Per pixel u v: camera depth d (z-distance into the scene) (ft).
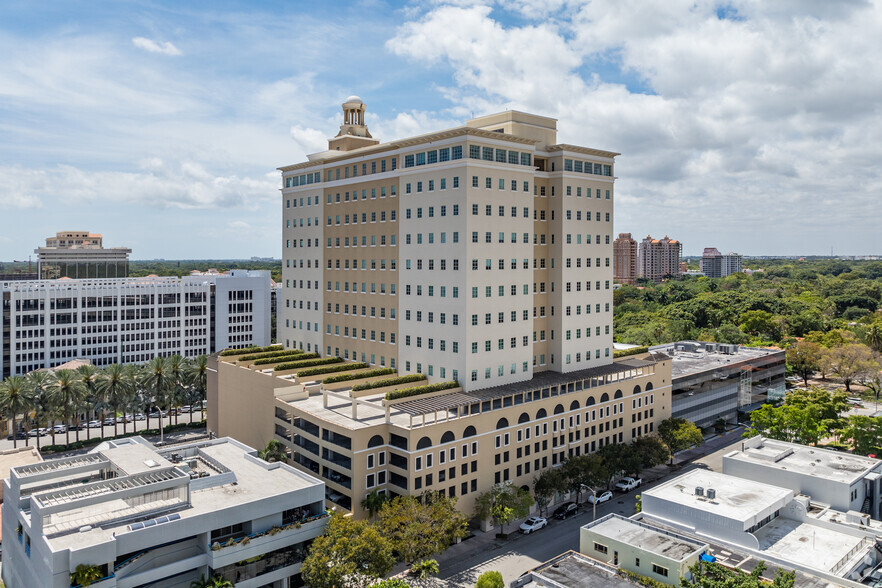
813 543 194.18
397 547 209.26
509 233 300.40
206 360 411.54
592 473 279.49
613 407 328.49
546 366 335.06
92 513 185.88
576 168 333.62
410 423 244.83
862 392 515.91
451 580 219.61
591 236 344.49
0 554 239.50
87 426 410.31
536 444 289.53
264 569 200.44
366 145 406.41
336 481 254.06
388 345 327.47
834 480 220.43
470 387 283.79
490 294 291.58
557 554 239.30
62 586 162.81
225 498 203.41
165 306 558.97
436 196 294.25
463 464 259.80
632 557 179.32
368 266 339.16
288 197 404.36
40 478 205.67
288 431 290.35
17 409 346.13
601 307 352.49
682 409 383.24
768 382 468.75
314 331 383.45
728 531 190.70
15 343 481.05
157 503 194.08
